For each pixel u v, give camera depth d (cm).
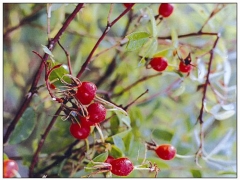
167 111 48
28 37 46
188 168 45
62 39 46
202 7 45
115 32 47
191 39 47
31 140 44
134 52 47
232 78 49
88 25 47
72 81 33
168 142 44
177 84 47
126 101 47
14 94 45
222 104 45
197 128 48
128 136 39
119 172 34
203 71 44
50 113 44
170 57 42
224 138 45
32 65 46
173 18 47
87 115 33
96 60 47
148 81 48
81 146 43
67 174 42
